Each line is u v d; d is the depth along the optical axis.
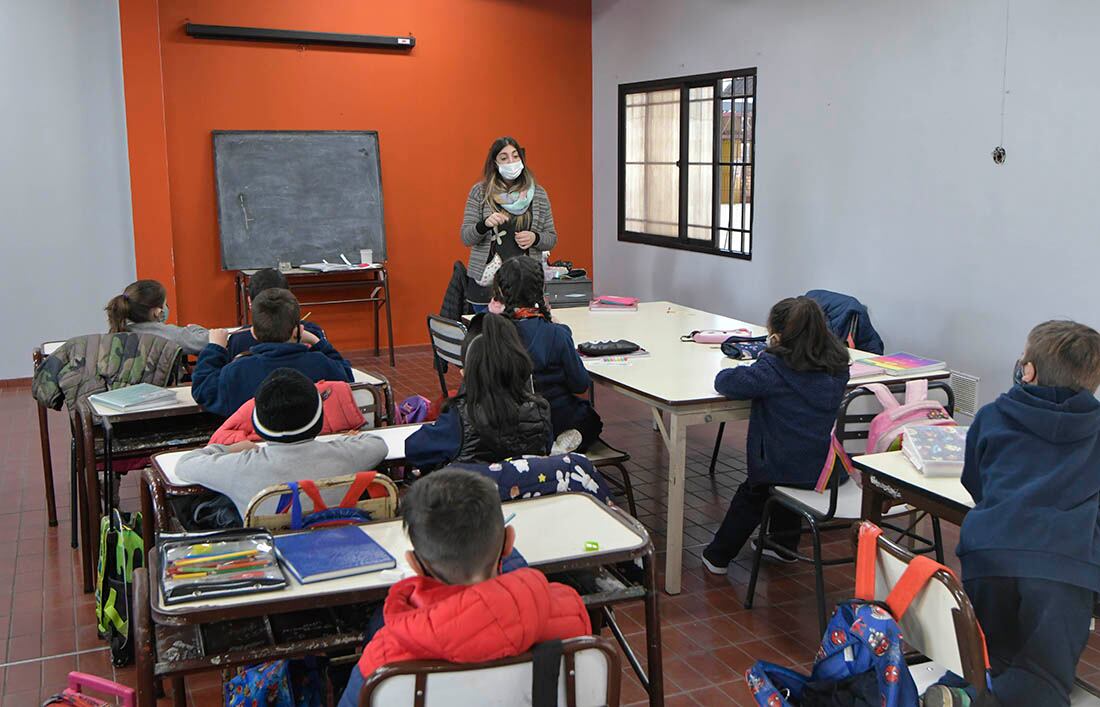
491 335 2.82
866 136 5.77
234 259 7.48
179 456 2.77
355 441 2.57
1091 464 2.02
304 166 7.64
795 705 2.04
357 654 2.36
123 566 3.01
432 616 1.59
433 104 8.04
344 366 3.80
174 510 2.87
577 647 1.63
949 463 2.70
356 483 2.30
